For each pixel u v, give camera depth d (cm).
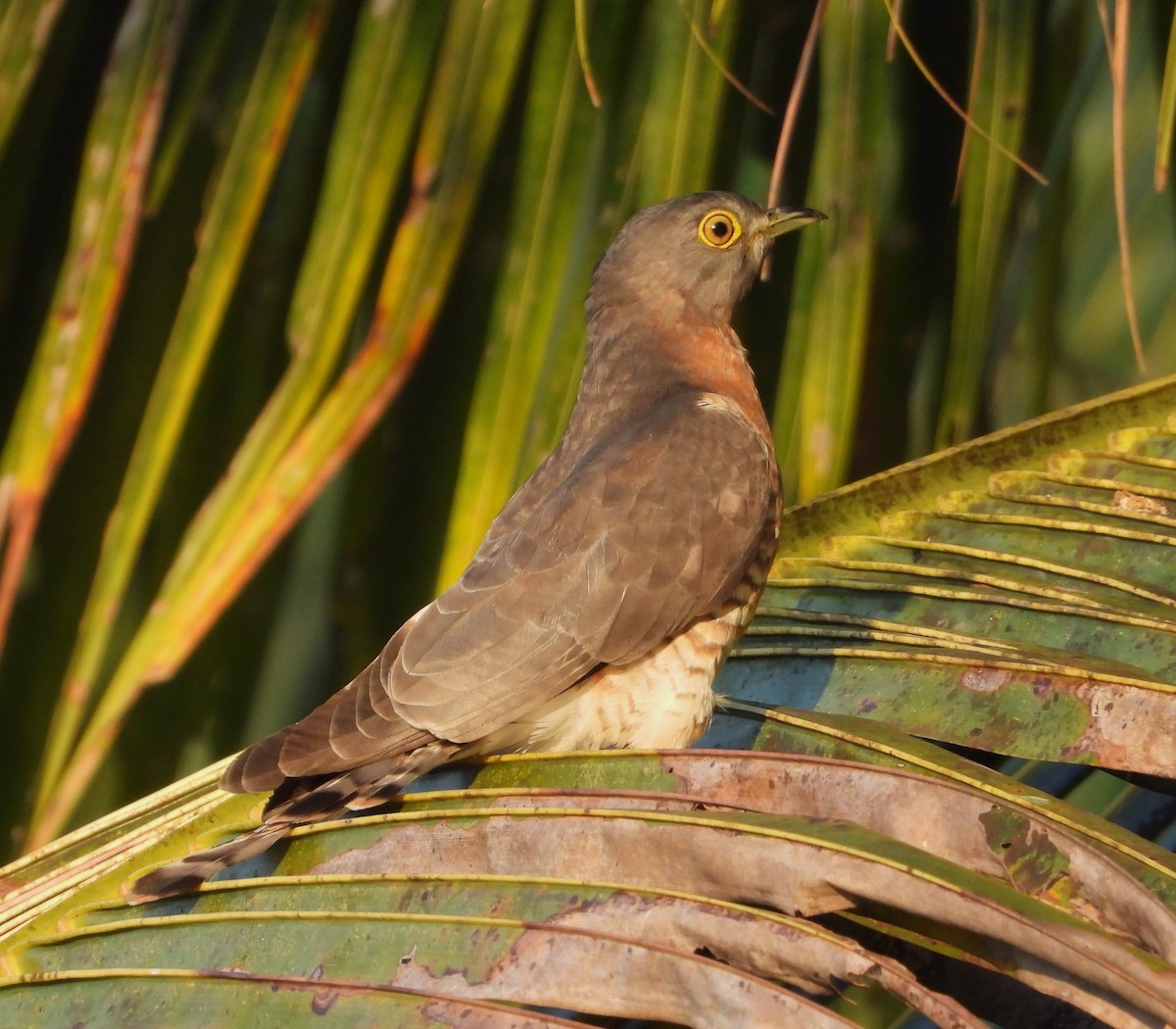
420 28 848
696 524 898
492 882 577
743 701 828
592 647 872
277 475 800
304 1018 524
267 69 868
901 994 480
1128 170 1441
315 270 836
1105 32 811
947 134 945
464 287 958
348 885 609
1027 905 483
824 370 843
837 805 594
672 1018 499
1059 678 667
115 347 978
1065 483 827
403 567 1009
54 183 963
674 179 858
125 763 1041
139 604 1015
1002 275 1032
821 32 845
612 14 862
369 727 784
